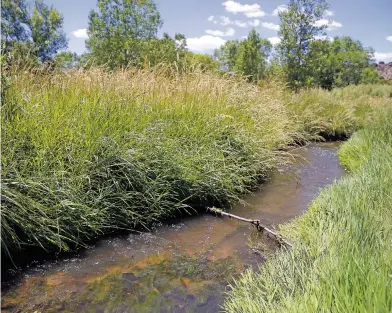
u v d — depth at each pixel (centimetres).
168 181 370
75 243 289
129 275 250
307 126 911
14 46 387
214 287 238
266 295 190
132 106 404
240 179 435
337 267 175
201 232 325
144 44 2030
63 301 219
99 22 2039
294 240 279
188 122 446
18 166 286
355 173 449
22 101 332
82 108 360
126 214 327
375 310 136
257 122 563
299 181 505
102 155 332
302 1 2047
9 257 257
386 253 189
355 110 1124
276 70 2156
